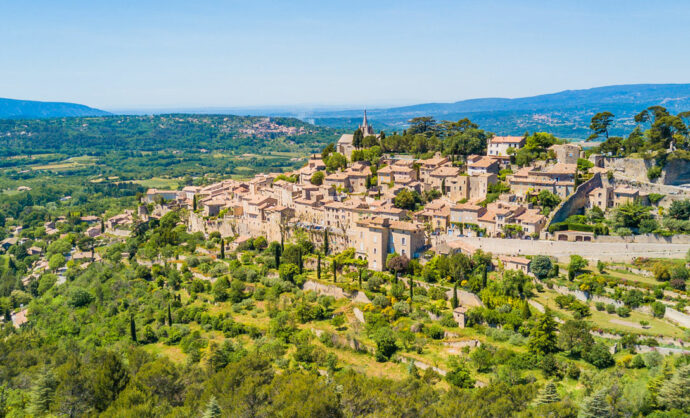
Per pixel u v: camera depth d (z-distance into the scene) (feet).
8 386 451.53
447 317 500.74
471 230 615.98
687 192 578.25
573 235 569.23
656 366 385.70
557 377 399.65
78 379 393.70
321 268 645.92
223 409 338.34
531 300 505.66
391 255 604.90
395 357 463.83
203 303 627.05
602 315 469.98
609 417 321.11
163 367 403.75
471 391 392.68
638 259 531.50
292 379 369.71
